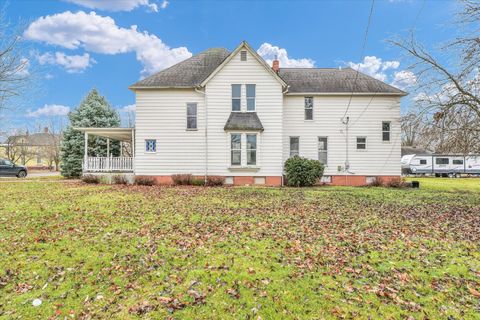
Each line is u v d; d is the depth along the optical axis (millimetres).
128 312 3543
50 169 49562
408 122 13820
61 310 3600
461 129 12367
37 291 4059
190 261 5059
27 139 50344
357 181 18703
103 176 18375
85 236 6484
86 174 18578
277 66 19891
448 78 12789
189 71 18969
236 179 17812
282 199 11898
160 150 17906
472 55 11961
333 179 18750
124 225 7438
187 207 9914
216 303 3721
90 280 4387
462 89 12484
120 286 4199
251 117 17609
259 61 17656
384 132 18828
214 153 17797
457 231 7109
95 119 27812
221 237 6430
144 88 17719
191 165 17859
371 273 4617
